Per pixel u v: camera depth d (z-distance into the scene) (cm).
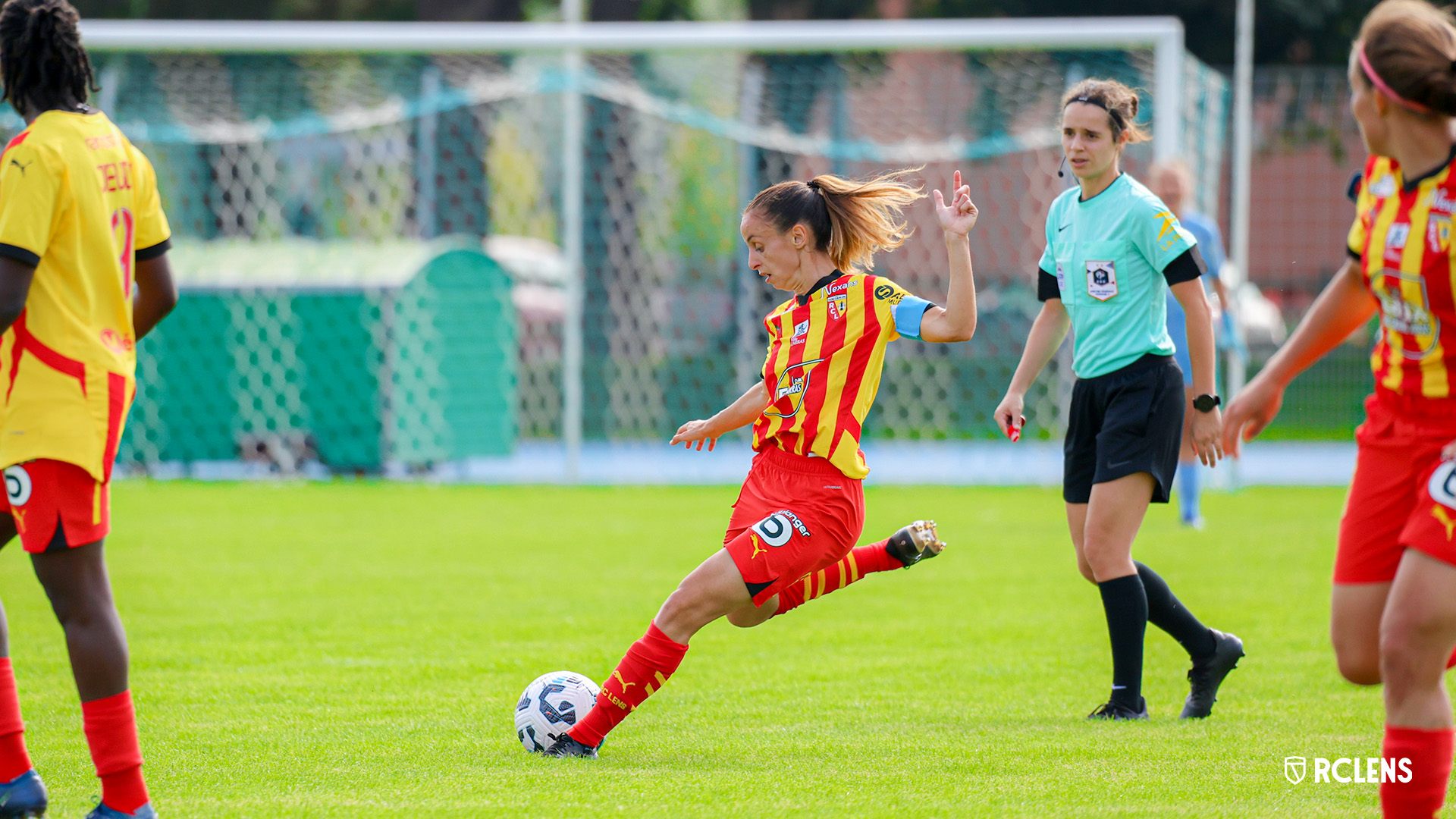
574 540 2834
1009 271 5503
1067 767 1168
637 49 3741
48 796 1074
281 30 3734
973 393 5444
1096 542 1405
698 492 3759
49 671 1603
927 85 5569
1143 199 1405
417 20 7344
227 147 4909
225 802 1059
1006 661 1700
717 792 1086
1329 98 4619
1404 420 927
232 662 1675
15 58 992
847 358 1230
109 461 988
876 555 1358
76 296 976
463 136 5628
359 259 4197
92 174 989
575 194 3919
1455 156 877
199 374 4122
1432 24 873
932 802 1055
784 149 4722
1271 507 3388
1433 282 880
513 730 1331
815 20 6981
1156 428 1392
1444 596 864
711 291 5622
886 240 1290
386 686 1540
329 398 4103
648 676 1209
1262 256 5347
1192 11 6512
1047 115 5369
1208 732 1316
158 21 7075
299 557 2581
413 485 3922
